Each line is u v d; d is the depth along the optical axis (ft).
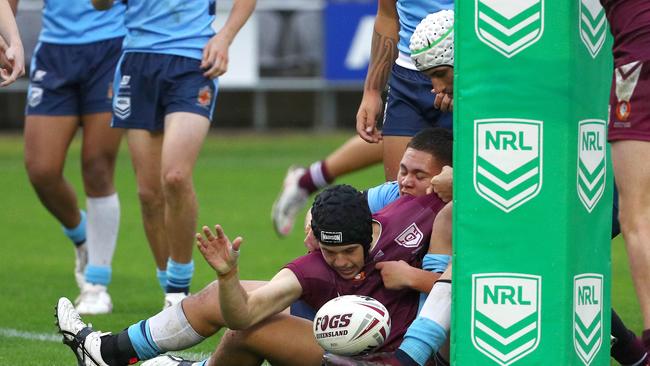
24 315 85.51
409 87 73.41
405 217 57.57
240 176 182.70
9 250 120.26
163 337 57.00
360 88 250.78
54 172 90.07
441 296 53.42
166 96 81.71
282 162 199.82
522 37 47.96
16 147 224.33
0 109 247.09
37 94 89.76
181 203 79.61
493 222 48.88
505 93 48.29
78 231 93.30
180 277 82.17
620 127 51.67
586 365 50.80
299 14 246.06
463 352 49.60
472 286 49.26
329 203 53.93
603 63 51.34
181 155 79.20
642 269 51.31
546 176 48.32
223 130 255.29
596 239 51.21
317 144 226.79
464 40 48.60
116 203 88.38
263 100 253.85
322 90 253.24
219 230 51.06
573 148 48.34
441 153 58.85
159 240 85.40
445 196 57.47
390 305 56.18
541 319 48.73
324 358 52.21
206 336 57.16
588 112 49.96
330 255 54.75
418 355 52.70
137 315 85.30
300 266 55.83
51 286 98.68
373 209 62.90
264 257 112.98
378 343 53.11
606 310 52.60
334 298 54.90
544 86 48.01
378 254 56.39
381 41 74.74
